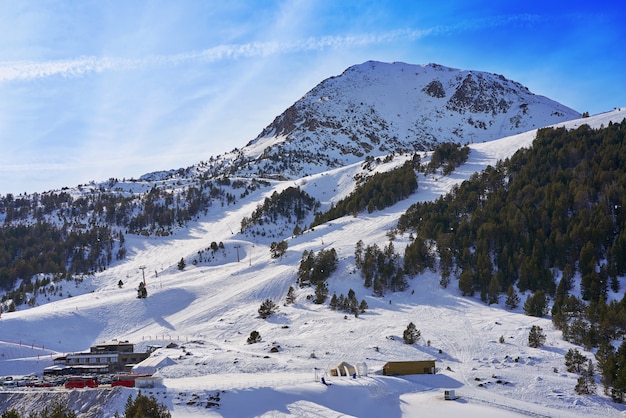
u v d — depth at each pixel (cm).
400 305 14325
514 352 10362
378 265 16312
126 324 15938
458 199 19812
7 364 12581
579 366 9294
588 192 16925
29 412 8119
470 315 13100
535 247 15062
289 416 7656
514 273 14812
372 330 12244
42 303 19875
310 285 16538
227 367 10119
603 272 13775
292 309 14950
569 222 15875
